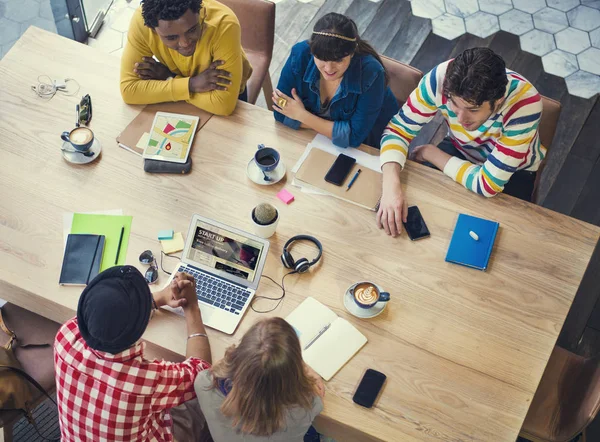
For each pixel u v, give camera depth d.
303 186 2.26
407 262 2.10
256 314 1.99
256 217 2.06
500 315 2.00
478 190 2.22
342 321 1.97
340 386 1.87
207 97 2.38
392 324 1.98
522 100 2.11
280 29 3.70
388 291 2.04
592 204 3.12
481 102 1.96
